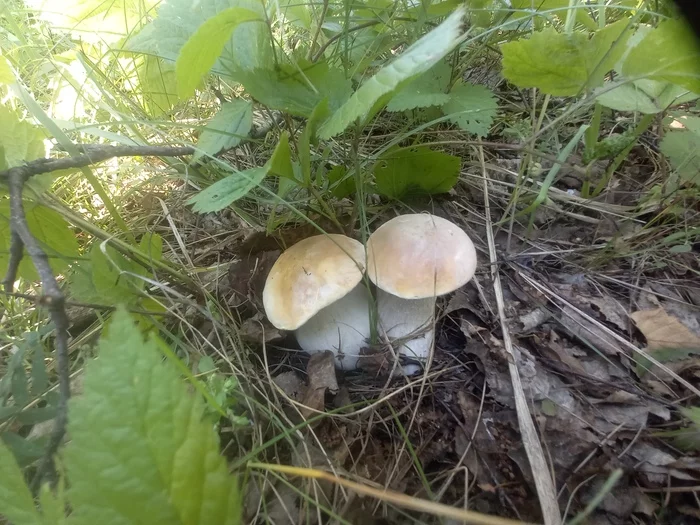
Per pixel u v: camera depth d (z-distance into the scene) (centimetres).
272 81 24
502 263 31
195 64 20
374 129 38
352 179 30
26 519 11
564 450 22
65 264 25
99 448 10
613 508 20
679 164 29
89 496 10
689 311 28
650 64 24
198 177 32
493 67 42
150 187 37
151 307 27
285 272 24
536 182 35
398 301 26
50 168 22
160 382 10
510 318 28
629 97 28
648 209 33
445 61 30
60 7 36
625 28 23
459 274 23
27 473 19
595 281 30
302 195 32
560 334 27
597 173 37
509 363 25
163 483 10
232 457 22
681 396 23
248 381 24
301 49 34
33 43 41
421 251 23
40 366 19
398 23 34
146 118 35
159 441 10
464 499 20
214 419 20
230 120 27
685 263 30
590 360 26
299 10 34
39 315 28
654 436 22
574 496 20
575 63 25
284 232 30
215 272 32
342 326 26
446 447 23
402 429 21
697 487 20
